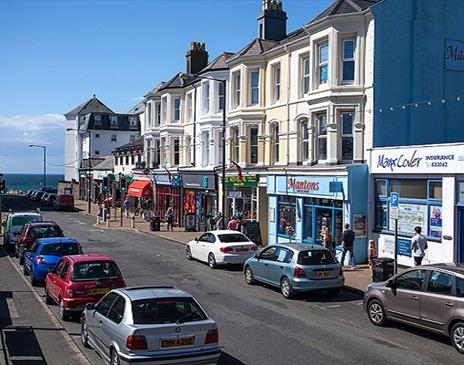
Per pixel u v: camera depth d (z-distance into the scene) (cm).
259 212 2984
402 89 2280
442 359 1048
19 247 2377
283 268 1656
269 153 2964
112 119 8075
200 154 3781
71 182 8006
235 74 3203
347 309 1503
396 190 2117
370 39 2233
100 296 1324
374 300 1322
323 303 1580
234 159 3238
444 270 1157
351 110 2308
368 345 1144
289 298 1636
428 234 1955
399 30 2273
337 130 2331
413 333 1244
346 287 1767
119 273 1383
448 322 1109
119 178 5884
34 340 1177
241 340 1180
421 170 1962
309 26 2427
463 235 1847
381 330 1271
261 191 2981
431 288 1170
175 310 899
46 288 1543
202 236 2372
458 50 2394
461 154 1805
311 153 2498
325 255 1653
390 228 2125
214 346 881
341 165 2281
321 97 2370
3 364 991
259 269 1802
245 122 3062
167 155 4244
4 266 2336
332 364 1016
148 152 4741
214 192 3531
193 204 3872
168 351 848
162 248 2881
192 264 2327
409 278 1238
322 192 2372
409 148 2019
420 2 2311
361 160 2273
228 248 2172
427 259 1947
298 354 1079
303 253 1634
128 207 5241
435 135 2339
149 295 926
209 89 3575
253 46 3094
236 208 3266
